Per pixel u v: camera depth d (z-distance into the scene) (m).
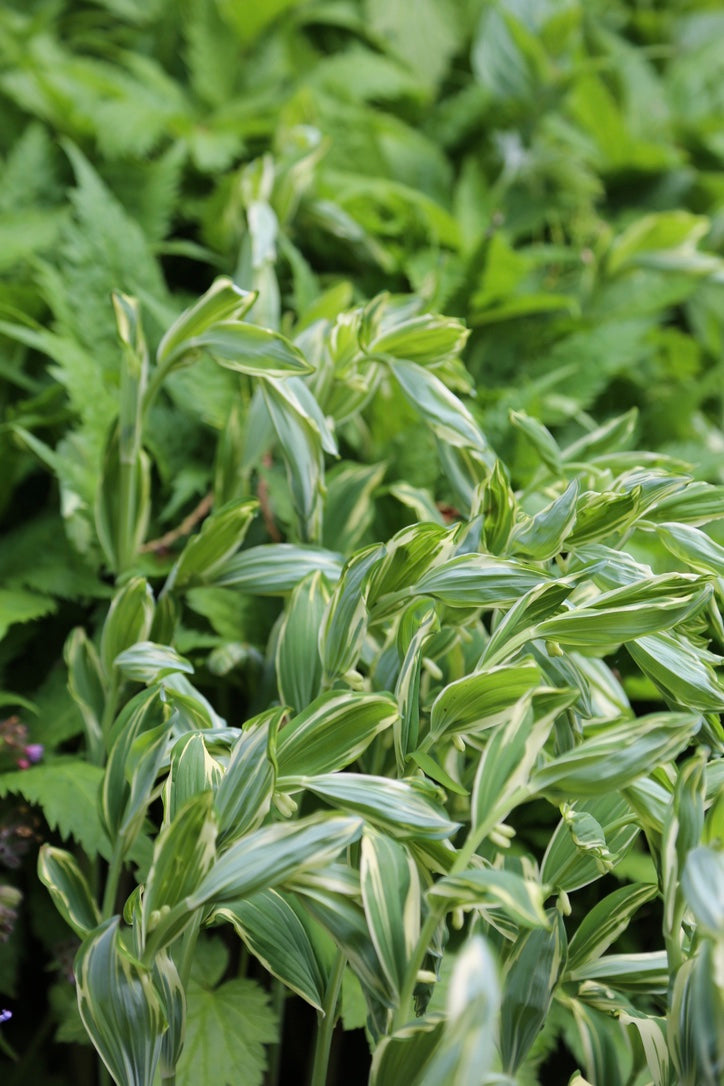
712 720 1.38
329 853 1.29
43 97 2.17
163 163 2.09
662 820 1.34
